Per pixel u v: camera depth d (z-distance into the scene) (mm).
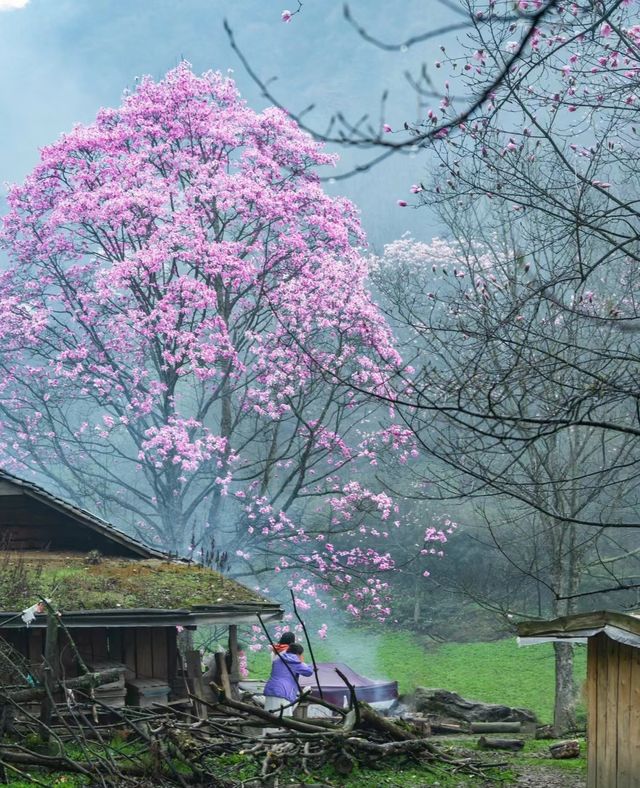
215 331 26297
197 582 16141
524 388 8727
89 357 27391
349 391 25766
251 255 28422
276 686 14828
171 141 28891
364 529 26719
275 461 26281
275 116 28562
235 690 15523
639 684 11039
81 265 29516
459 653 33188
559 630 11359
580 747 17188
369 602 26625
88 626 13867
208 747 11812
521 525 27375
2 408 28125
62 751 10359
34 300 28891
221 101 29781
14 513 17125
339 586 26469
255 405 25516
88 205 26688
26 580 14805
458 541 34531
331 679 21875
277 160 29109
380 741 13227
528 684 29438
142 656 15047
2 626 12992
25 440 28062
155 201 26672
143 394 26422
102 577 15578
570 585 19281
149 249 25906
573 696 20672
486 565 33000
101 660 14734
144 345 27297
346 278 26375
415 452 24953
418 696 22688
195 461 24500
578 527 20703
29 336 27000
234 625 15812
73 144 28234
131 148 29234
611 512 19047
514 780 13031
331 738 12461
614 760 11375
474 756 14719
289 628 26141
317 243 28453
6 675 13023
